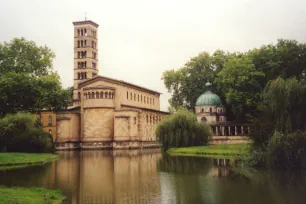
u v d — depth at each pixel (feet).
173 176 144.77
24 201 90.27
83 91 386.32
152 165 187.52
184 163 192.03
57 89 306.55
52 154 256.52
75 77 446.60
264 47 353.51
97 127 377.71
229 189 114.52
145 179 138.10
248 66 342.85
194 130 293.64
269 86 181.06
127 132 373.40
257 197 102.37
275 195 104.68
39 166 188.14
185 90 442.09
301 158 153.28
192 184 124.88
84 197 105.50
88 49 443.73
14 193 100.01
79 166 187.93
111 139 380.78
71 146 378.32
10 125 250.16
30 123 262.26
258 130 173.99
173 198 102.73
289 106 162.71
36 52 321.32
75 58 447.83
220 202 97.14
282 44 337.93
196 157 225.15
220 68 436.76
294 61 318.65
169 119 295.07
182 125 290.76
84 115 383.65
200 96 415.23
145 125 406.00
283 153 155.33
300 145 153.38
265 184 121.90
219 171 155.84
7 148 253.85
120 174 153.48
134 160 222.48
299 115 161.68
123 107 395.96
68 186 124.26
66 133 378.73
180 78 442.09
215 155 232.94
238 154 221.46
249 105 337.93
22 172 162.20
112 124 382.63
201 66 443.32
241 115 366.63
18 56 312.91
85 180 137.49
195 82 440.86
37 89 291.79
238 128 376.48
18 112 272.51
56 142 379.14
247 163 173.06
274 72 329.93
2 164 191.83
